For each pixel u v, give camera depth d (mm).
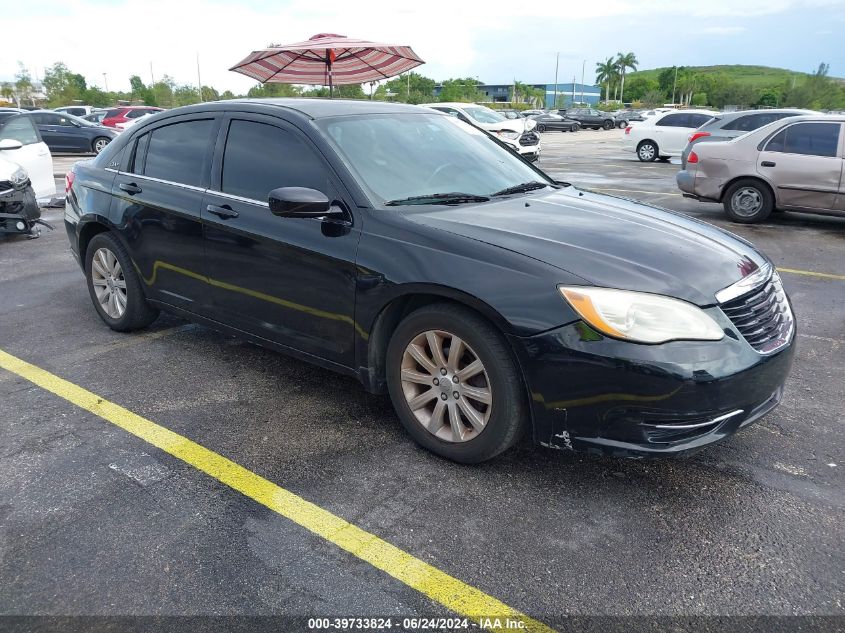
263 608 2182
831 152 8492
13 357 4281
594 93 152000
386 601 2217
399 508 2707
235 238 3594
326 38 9359
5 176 7332
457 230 2951
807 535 2547
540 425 2715
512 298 2660
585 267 2682
